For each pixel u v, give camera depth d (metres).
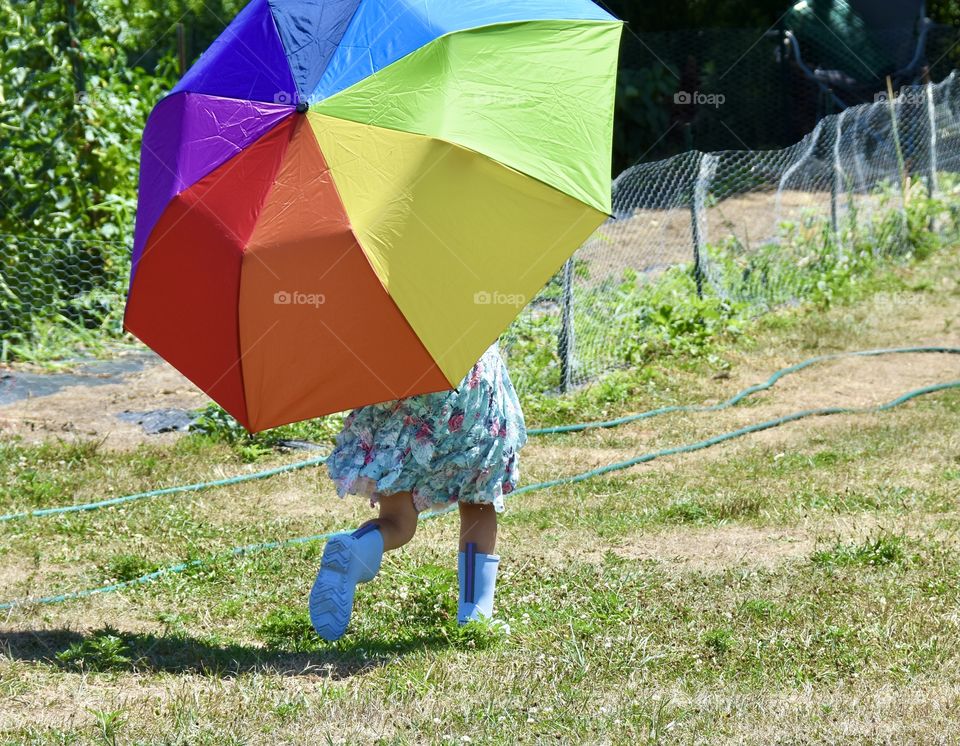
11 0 22.66
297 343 7.70
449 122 7.70
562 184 7.88
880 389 19.31
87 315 22.52
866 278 26.55
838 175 26.62
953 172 32.25
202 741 7.09
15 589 10.51
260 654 8.84
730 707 7.62
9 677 8.13
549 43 8.25
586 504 13.52
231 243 7.64
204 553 11.68
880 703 7.64
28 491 13.71
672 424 17.67
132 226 23.20
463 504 9.62
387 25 8.00
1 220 22.23
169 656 8.77
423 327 7.67
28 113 22.17
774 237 26.12
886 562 10.73
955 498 12.89
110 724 7.23
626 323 21.59
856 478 13.97
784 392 19.33
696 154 25.28
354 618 9.77
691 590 10.26
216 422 16.61
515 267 7.79
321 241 7.56
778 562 11.03
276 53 7.93
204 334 7.88
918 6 40.34
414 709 7.64
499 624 9.34
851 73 40.59
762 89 40.62
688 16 41.25
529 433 17.33
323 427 16.89
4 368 20.09
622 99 40.19
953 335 22.39
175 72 28.03
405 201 7.60
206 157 7.79
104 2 24.06
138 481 14.37
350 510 13.44
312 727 7.36
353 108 7.71
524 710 7.65
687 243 27.75
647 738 7.18
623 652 8.75
